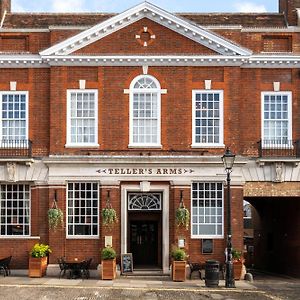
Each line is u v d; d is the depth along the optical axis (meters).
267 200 36.97
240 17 34.06
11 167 30.47
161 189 30.42
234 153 30.47
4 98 31.05
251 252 44.47
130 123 30.53
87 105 30.72
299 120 31.20
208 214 30.53
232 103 30.70
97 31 30.41
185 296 24.53
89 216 30.42
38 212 30.55
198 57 30.47
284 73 31.41
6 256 30.44
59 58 30.41
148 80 30.78
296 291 26.30
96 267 29.98
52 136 30.45
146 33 30.72
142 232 31.59
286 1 33.50
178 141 30.53
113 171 30.31
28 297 23.80
